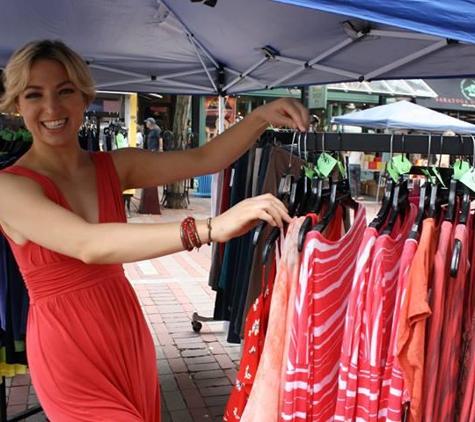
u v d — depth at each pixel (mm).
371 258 1197
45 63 1548
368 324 1199
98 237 1231
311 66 3293
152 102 15961
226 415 1481
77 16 3158
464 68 2824
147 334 1832
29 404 3223
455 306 1268
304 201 1461
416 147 1673
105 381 1609
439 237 1223
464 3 1105
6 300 2432
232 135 1853
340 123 7906
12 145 2803
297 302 1216
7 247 2379
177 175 1868
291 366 1231
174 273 6426
